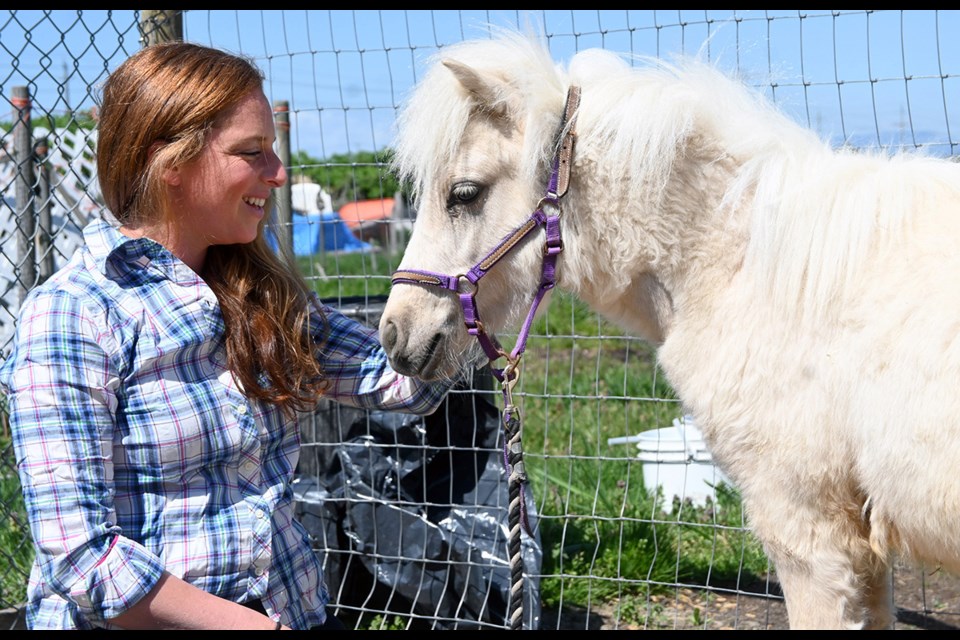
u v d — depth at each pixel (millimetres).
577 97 2150
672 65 2217
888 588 2232
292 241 3516
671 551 3699
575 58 2234
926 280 1831
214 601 1534
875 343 1845
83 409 1508
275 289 1835
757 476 2068
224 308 1742
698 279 2117
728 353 2059
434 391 2250
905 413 1802
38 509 1475
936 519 1815
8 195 5258
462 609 3168
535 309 2217
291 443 1860
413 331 2189
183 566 1605
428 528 3180
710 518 3938
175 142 1623
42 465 1477
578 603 3504
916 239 1894
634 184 2088
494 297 2246
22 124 3715
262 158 1715
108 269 1614
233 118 1652
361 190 15695
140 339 1599
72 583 1467
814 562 2041
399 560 3178
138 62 1663
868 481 1905
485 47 2221
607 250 2182
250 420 1699
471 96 2135
